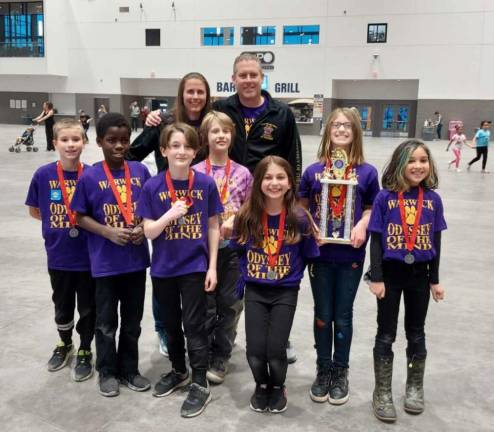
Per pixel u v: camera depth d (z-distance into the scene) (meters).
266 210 3.01
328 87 32.50
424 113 31.30
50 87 37.25
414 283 2.93
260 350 2.94
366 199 3.21
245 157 3.66
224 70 34.03
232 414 2.98
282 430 2.82
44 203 3.36
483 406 3.10
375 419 2.95
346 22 31.45
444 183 12.83
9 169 13.32
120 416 2.93
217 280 3.41
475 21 29.45
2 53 36.00
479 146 15.30
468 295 5.02
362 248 3.13
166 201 3.06
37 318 4.30
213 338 3.44
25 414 2.93
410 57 30.86
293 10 32.19
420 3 30.11
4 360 3.58
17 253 6.20
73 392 3.19
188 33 34.25
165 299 3.11
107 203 3.16
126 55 35.59
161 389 3.17
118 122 3.17
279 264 3.00
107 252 3.14
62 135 3.30
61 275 3.38
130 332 3.27
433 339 4.02
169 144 3.02
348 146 3.17
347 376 3.22
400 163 2.87
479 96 30.12
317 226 3.21
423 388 3.29
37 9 34.94
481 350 3.85
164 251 3.05
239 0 33.00
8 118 38.47
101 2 35.34
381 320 3.00
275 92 33.50
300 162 3.77
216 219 3.21
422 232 2.88
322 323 3.15
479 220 8.48
